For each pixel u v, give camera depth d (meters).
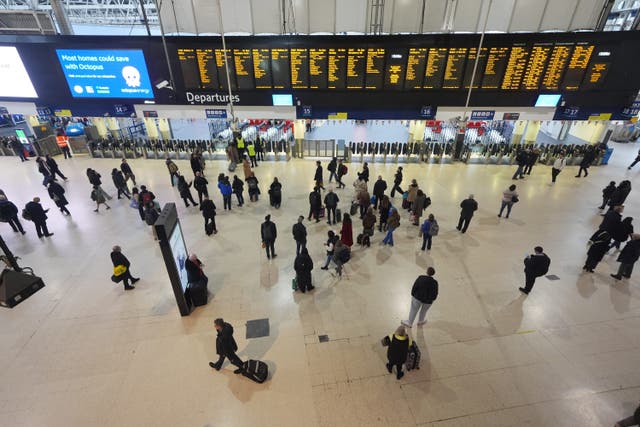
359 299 7.54
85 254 9.22
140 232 10.32
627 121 14.43
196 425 5.03
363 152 16.66
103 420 5.10
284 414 5.17
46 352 6.25
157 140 17.36
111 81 14.59
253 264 8.77
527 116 14.63
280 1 13.71
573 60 13.29
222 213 11.59
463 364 6.00
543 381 5.70
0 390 5.55
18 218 11.15
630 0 18.80
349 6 13.76
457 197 12.82
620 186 10.98
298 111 14.90
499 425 5.03
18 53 14.06
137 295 7.68
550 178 14.81
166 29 14.30
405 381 5.68
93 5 21.70
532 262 7.34
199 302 7.25
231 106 14.23
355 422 5.06
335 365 5.96
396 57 13.52
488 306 7.36
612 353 6.23
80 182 14.04
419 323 6.81
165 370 5.89
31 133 19.78
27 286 3.70
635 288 7.93
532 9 13.47
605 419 5.11
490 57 13.41
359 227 10.67
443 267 8.66
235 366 5.96
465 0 13.45
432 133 20.58
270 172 15.41
